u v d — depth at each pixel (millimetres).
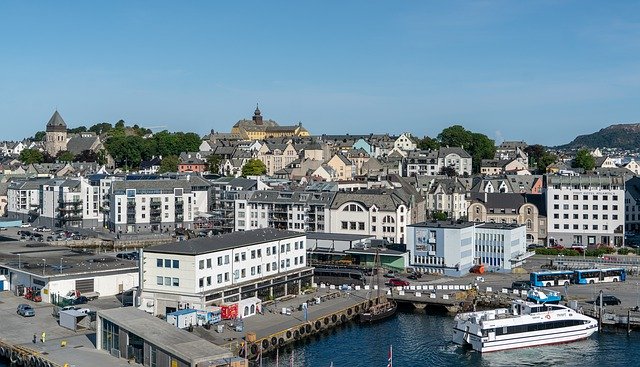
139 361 103500
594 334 133375
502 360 118938
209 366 93312
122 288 152875
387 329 136500
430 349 124125
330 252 193125
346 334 132875
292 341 125812
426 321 142500
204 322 125625
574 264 182500
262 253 148250
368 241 198875
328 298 152000
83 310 128750
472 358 119625
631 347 125375
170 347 97938
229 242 144750
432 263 182250
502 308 140250
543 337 126188
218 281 136750
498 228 183375
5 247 188750
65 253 177500
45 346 112938
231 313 132375
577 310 140625
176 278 133250
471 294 153625
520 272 180875
